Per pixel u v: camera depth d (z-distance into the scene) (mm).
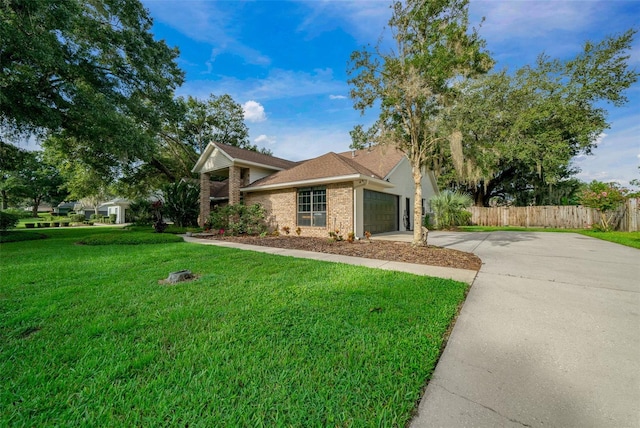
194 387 1975
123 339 2680
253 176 14820
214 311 3344
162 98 15680
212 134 26094
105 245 9578
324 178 11047
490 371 2199
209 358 2322
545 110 18156
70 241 11211
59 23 9414
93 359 2311
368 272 5309
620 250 7953
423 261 6484
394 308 3445
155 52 14258
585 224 16922
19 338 2713
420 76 7273
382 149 9070
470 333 2861
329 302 3635
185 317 3174
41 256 7258
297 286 4379
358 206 11328
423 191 18891
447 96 7559
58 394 1899
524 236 12148
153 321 3072
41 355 2385
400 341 2611
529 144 18172
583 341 2678
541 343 2645
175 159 22359
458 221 17938
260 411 1748
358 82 8078
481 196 25391
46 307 3469
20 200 32562
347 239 10383
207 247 8844
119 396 1888
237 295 3943
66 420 1688
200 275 5176
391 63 7434
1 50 8992
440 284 4469
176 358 2346
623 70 17078
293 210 12711
